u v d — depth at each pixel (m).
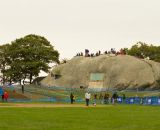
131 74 147.88
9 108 67.94
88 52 164.50
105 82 149.38
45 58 167.75
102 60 155.38
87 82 152.75
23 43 169.12
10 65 165.38
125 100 105.31
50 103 95.31
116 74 149.00
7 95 101.12
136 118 47.25
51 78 159.75
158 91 132.38
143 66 149.50
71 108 70.31
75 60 162.00
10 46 170.25
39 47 167.62
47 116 49.06
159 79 148.25
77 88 147.38
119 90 144.75
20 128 34.69
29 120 42.91
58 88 139.25
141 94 127.50
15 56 166.88
